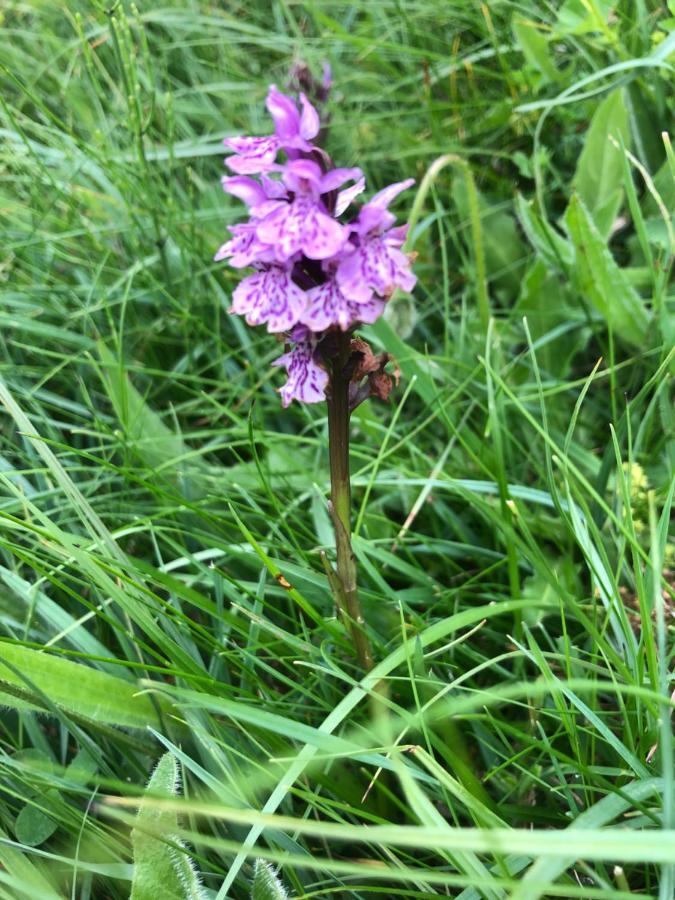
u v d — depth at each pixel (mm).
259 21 392
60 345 281
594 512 221
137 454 229
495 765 183
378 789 173
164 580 189
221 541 218
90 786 179
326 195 147
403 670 189
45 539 193
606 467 217
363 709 182
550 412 258
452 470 248
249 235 148
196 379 259
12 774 162
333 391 151
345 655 200
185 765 162
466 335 277
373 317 144
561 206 312
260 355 291
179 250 298
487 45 342
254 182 149
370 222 142
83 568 169
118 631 176
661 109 273
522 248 299
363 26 360
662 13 293
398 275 144
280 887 145
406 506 243
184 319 274
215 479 232
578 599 208
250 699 177
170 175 288
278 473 239
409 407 274
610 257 237
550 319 273
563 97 265
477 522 240
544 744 154
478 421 266
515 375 271
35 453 248
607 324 254
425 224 282
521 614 200
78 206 305
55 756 197
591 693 178
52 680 161
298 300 145
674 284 258
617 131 263
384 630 207
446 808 181
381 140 334
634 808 147
